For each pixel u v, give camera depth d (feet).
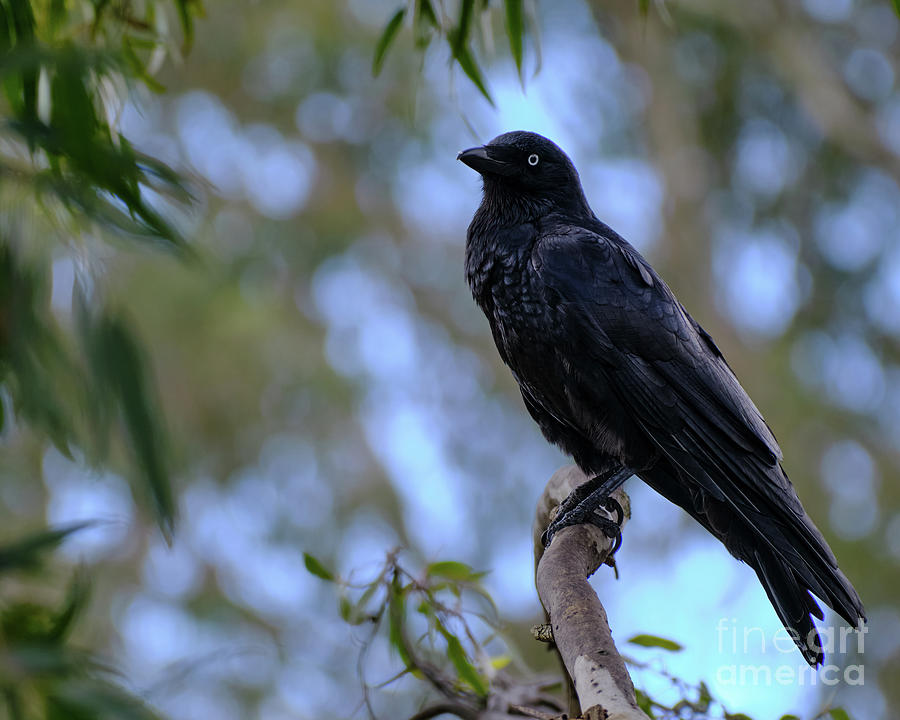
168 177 10.39
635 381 21.93
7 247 9.93
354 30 52.37
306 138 55.62
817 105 52.16
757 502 20.90
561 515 20.80
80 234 10.41
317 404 52.65
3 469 44.01
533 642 43.34
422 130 51.11
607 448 22.40
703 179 53.83
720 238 54.70
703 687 16.39
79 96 9.80
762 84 54.90
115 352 9.52
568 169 24.95
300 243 55.06
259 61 53.36
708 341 23.45
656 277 23.21
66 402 10.23
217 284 49.34
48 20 15.49
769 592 20.71
